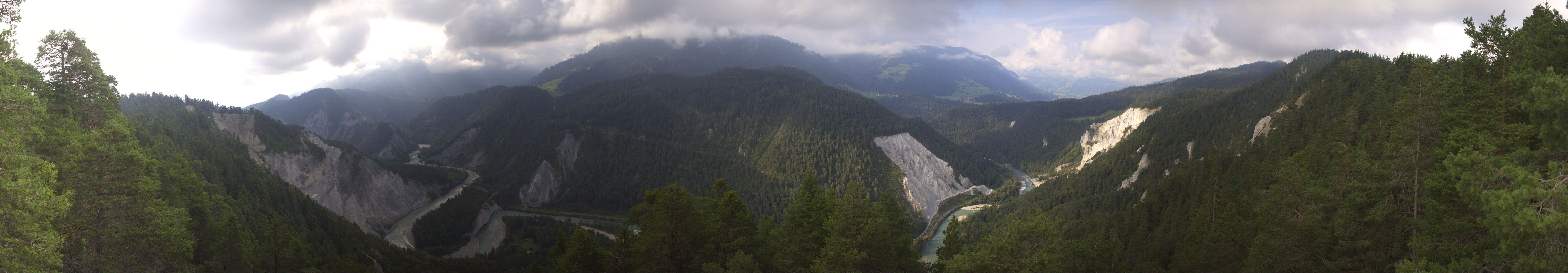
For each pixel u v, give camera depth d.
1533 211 21.81
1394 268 36.91
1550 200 22.28
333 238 106.19
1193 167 117.19
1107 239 92.12
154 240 43.25
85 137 40.81
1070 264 48.12
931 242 164.25
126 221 41.91
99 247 41.00
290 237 72.00
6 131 28.55
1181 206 98.50
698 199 60.53
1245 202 69.88
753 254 53.44
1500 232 24.23
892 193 58.28
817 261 45.69
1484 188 25.61
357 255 98.81
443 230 167.38
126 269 41.53
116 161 41.78
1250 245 51.19
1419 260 30.14
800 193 56.16
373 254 112.62
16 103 30.09
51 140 38.19
